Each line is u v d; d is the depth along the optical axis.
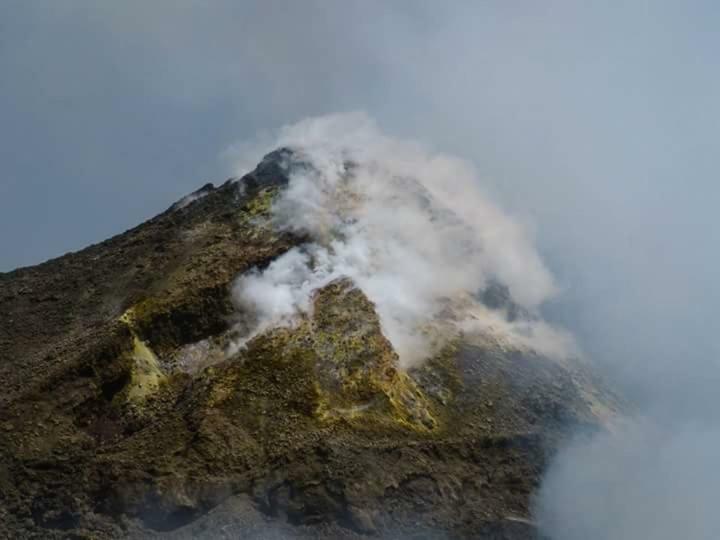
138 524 76.56
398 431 85.75
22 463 81.75
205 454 80.75
